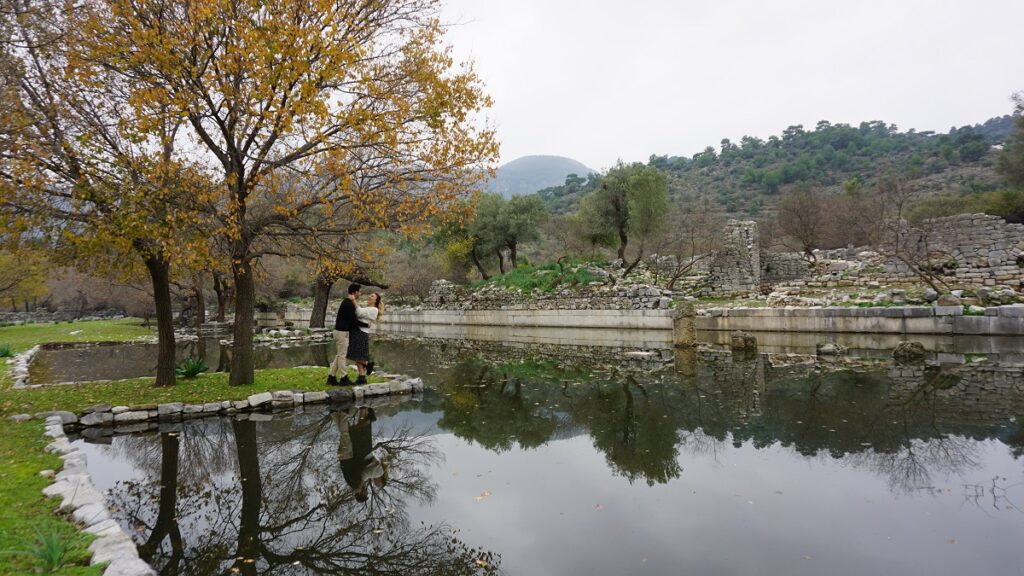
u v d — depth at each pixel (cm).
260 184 872
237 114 824
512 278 2922
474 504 469
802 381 980
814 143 8656
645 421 736
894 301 1708
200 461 611
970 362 1123
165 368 957
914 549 355
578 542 386
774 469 523
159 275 946
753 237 2464
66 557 311
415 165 943
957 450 554
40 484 443
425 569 357
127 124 738
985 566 329
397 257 4288
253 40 724
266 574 360
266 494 509
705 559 351
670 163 10206
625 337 2044
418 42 936
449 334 2595
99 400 843
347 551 390
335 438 697
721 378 1054
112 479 555
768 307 2027
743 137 10425
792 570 332
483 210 3356
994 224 1831
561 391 987
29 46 702
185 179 773
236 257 888
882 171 6619
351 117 796
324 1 755
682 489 482
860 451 565
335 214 976
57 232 759
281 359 1579
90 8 768
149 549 399
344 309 988
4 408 782
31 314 5116
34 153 699
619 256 3106
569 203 7894
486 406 876
